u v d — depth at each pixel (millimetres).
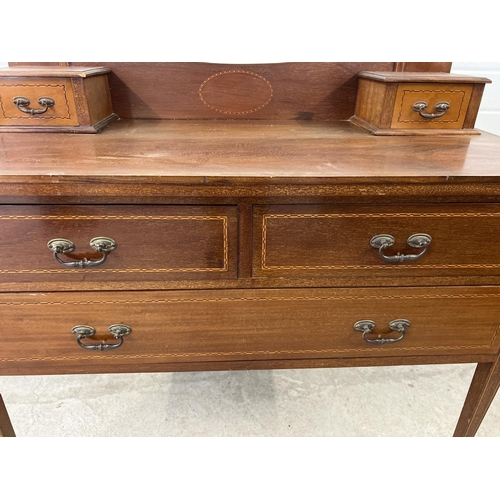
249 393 1263
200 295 745
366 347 822
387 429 1137
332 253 716
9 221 654
